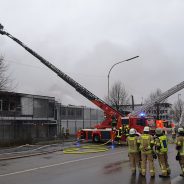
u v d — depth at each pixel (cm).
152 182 1213
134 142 1389
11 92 4347
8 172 1466
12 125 3934
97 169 1528
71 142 3444
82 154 2222
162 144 1312
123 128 3098
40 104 4738
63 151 2422
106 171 1466
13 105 4362
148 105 3809
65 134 4291
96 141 3303
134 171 1395
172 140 3369
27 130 4162
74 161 1836
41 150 2523
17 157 2069
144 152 1323
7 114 4169
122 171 1461
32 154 2233
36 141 3544
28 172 1463
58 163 1759
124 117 3228
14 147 2864
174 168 1538
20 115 4375
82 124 5616
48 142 3441
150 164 1319
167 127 3969
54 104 4959
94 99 3384
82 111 5638
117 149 2589
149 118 3431
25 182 1232
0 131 3759
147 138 1322
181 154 1311
